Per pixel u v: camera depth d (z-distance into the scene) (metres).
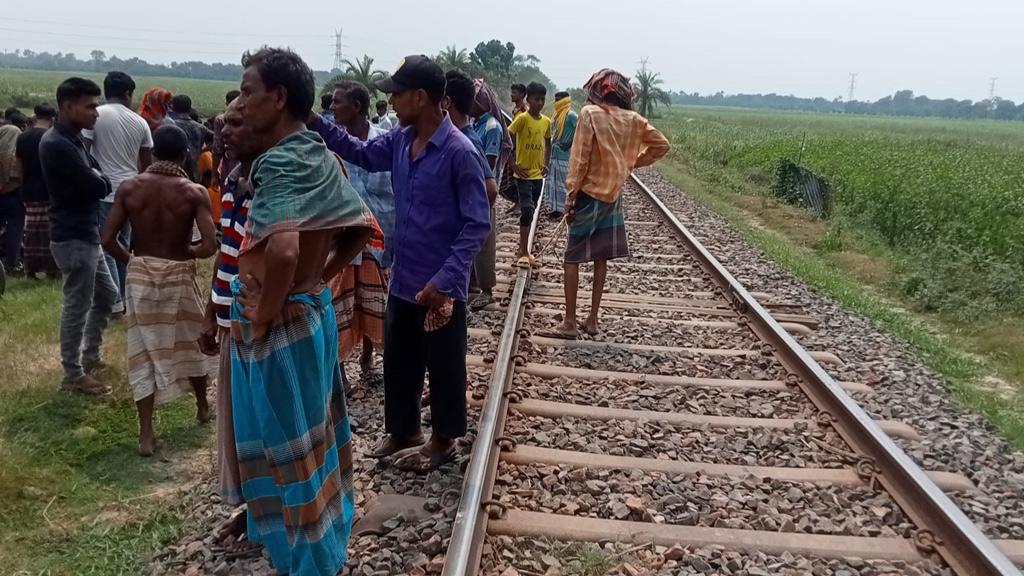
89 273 4.90
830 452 4.39
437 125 3.69
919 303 8.56
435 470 3.99
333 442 3.00
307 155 2.66
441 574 2.99
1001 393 5.87
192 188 4.32
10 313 6.77
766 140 30.09
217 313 3.09
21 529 3.51
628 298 7.52
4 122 9.80
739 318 6.86
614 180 5.90
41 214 7.82
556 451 4.20
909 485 3.80
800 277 9.05
